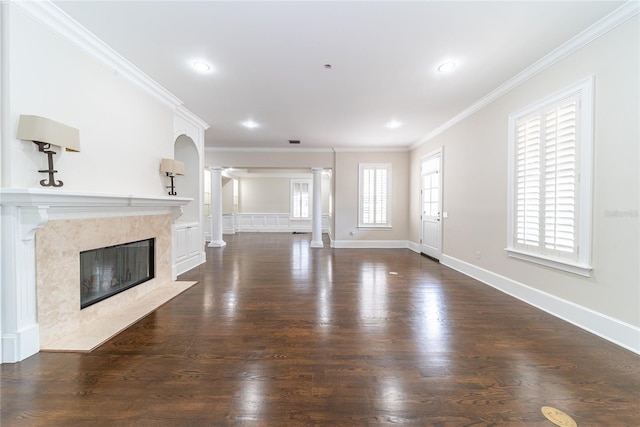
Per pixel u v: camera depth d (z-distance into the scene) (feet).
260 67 9.26
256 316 8.68
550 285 8.87
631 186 6.51
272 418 4.52
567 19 6.84
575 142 7.84
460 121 14.07
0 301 5.89
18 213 5.88
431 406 4.80
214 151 22.18
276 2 6.29
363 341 7.09
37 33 6.36
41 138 6.01
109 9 6.49
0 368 5.75
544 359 6.23
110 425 4.34
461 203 14.15
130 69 9.17
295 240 27.91
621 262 6.75
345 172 22.38
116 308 8.93
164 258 11.75
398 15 6.71
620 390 5.18
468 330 7.70
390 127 16.24
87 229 7.66
